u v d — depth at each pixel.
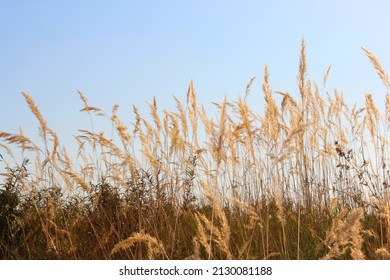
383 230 3.34
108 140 3.70
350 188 3.90
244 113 3.84
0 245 3.61
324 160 4.04
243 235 3.52
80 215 3.78
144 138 3.91
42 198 3.84
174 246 3.49
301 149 3.98
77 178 3.59
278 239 3.51
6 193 3.73
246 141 4.02
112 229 3.50
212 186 3.96
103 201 3.73
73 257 3.49
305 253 3.37
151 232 3.56
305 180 3.97
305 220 3.70
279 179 3.83
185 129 4.01
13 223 3.70
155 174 3.74
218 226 3.57
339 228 2.91
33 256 3.52
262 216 3.66
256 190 3.85
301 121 3.96
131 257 3.43
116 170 3.92
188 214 3.81
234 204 3.78
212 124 3.97
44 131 3.74
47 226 3.61
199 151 3.87
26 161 3.77
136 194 3.71
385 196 3.59
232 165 3.91
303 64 4.00
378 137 3.82
